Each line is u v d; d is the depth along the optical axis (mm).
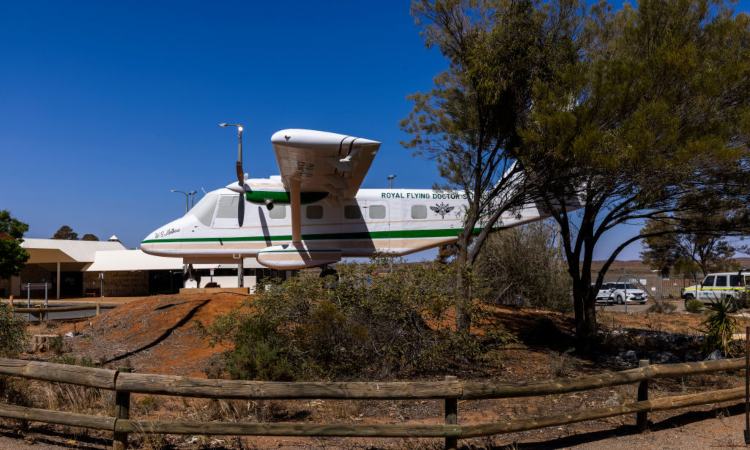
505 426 5680
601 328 15578
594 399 8148
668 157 8820
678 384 9344
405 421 6871
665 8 9789
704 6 9719
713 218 11117
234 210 16109
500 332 9781
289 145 12211
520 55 10547
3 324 9070
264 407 7066
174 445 5977
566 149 9516
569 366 10320
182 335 12008
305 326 8742
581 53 10875
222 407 6824
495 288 18016
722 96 9234
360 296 9023
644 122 8641
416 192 16547
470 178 12625
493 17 10789
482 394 5590
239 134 15195
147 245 15930
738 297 14711
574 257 12602
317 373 8438
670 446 6070
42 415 5801
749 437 6098
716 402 7082
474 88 11281
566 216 12469
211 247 15969
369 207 16281
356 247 16109
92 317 17094
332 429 5395
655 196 9789
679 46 9273
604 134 8953
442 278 9398
